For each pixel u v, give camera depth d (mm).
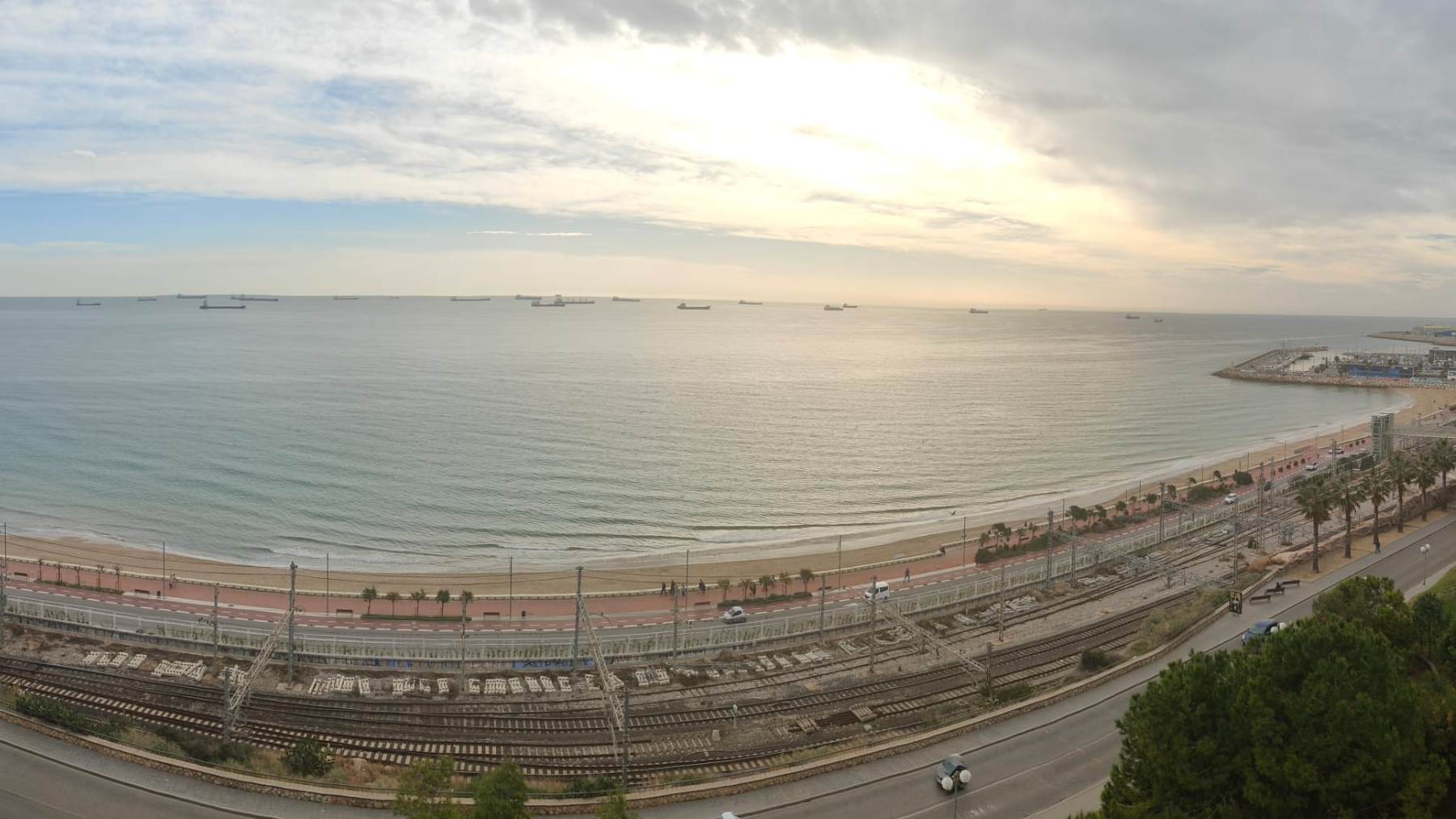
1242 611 86188
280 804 49719
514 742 69812
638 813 49969
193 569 123438
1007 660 88375
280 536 141500
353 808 49844
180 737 65000
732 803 51281
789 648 92812
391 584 119062
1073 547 120562
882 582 117250
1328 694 40688
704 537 148125
